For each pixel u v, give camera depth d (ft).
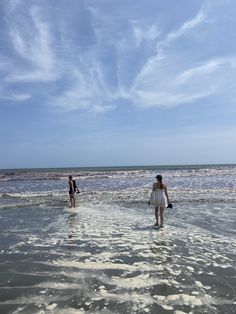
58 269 23.06
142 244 30.12
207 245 29.71
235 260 25.13
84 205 58.80
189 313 16.20
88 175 154.30
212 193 76.23
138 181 119.55
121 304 17.31
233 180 120.67
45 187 100.48
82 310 16.61
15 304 17.30
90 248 28.78
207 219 43.60
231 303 17.35
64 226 39.19
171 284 20.10
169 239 32.04
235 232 35.32
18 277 21.42
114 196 71.61
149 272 22.36
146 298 18.07
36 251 27.86
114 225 39.60
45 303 17.44
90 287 19.67
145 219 43.88
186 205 57.62
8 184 111.96
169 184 104.12
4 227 38.88
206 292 18.85
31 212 51.08
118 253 27.14
